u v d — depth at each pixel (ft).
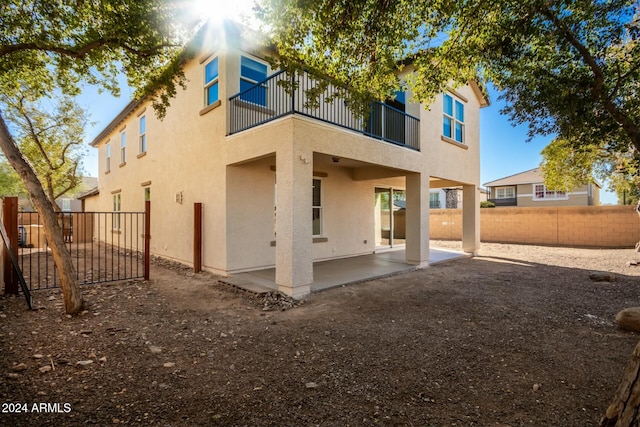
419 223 31.37
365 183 39.09
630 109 17.33
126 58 23.17
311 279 21.03
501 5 15.38
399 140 31.73
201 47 28.12
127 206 45.44
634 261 33.50
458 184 40.70
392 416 8.56
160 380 10.36
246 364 11.55
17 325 14.83
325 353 12.48
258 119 27.35
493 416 8.55
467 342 13.56
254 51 26.91
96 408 8.80
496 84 20.13
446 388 9.97
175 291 21.72
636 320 14.64
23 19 18.76
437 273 28.73
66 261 16.60
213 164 27.25
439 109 34.35
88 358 11.82
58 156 55.93
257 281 23.34
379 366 11.41
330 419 8.43
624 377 6.82
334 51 17.26
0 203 20.13
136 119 42.19
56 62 23.06
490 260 36.68
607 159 43.09
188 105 31.01
